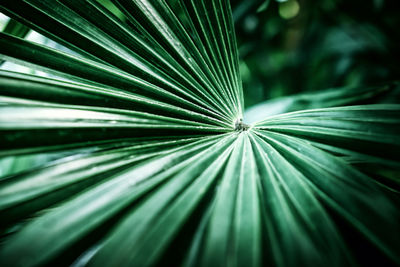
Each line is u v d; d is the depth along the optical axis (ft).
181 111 1.43
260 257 1.01
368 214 1.12
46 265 0.96
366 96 2.04
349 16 3.88
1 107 1.09
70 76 1.33
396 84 2.05
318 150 1.29
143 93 1.41
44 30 1.32
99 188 1.13
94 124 1.21
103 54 1.40
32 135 1.09
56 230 1.02
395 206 1.13
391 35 3.57
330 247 1.05
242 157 1.32
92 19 1.37
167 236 1.03
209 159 1.27
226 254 1.01
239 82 1.70
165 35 1.48
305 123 1.40
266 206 1.14
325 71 4.26
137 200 1.11
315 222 1.10
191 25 1.54
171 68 1.48
